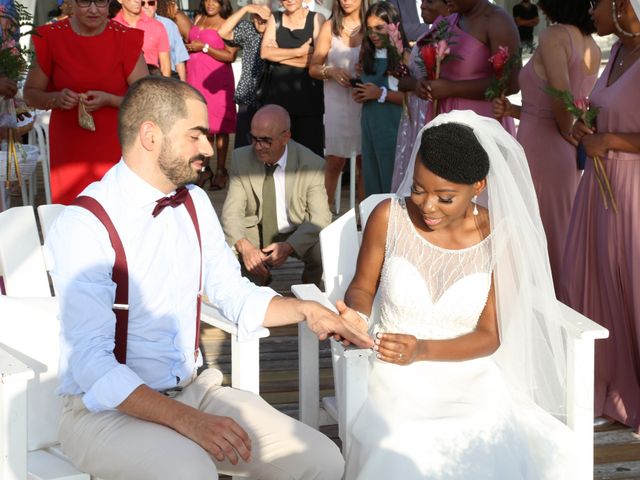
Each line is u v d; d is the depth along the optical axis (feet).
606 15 12.86
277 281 20.43
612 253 13.12
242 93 26.08
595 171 13.14
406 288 10.59
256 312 10.14
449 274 10.58
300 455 9.11
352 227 12.09
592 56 15.06
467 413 9.81
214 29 28.58
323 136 24.68
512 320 10.61
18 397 8.77
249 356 10.40
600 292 13.57
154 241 9.23
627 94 12.70
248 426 9.36
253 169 16.40
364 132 21.72
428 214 10.15
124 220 9.11
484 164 10.03
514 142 10.70
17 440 8.83
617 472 12.26
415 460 9.50
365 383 10.02
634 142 12.66
